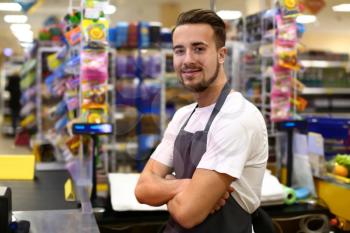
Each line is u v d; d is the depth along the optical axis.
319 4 3.95
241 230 1.57
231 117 1.50
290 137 2.75
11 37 11.85
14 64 10.12
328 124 2.82
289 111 2.93
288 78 2.91
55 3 7.27
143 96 5.18
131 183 2.56
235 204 1.57
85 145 2.66
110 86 4.95
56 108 4.15
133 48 5.17
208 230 1.53
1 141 8.56
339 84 6.62
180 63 1.55
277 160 2.99
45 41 6.10
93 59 2.53
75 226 1.76
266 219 1.76
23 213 1.93
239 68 3.66
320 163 2.58
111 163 4.84
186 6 8.11
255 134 1.53
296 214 2.43
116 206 2.23
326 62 6.79
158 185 1.62
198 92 1.61
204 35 1.50
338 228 2.44
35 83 6.52
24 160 2.70
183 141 1.65
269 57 3.06
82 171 2.66
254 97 3.28
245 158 1.48
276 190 2.43
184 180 1.58
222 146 1.47
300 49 3.08
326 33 9.00
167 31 5.33
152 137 5.07
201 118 1.62
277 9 2.88
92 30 2.49
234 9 5.00
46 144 4.00
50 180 2.66
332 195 2.48
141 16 8.96
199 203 1.45
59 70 3.57
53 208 2.05
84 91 2.53
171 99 5.34
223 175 1.45
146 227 2.56
